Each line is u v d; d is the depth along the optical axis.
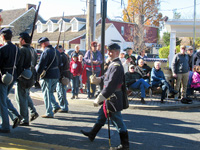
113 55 4.41
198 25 14.03
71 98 9.09
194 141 5.20
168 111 8.06
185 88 9.33
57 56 6.54
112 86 4.20
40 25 36.31
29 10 36.59
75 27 33.28
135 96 9.80
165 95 9.16
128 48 9.95
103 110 4.60
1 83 5.03
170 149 4.73
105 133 5.51
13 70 5.18
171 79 9.93
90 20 10.34
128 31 38.28
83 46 31.89
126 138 4.44
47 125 5.98
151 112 7.82
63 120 6.47
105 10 8.73
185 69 9.14
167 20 14.16
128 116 7.17
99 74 9.13
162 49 24.94
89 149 4.57
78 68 9.00
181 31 14.33
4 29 5.15
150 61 12.71
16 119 5.37
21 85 5.57
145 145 4.88
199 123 6.60
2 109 5.16
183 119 7.00
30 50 5.69
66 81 7.07
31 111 6.10
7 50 5.05
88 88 9.02
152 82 9.08
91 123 6.25
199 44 29.00
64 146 4.67
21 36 5.63
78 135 5.32
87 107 8.20
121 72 4.30
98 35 30.22
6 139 4.90
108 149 4.60
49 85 6.45
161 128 6.05
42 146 4.64
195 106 8.70
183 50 9.13
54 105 6.92
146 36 37.59
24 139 4.97
